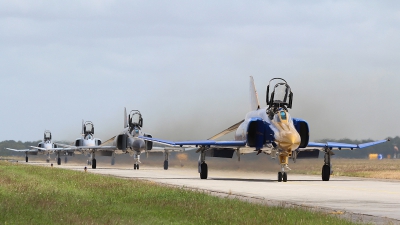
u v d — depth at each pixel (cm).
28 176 11850
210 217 5428
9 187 8431
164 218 5434
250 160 16238
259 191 8856
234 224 5081
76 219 5119
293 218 5419
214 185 10231
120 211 5806
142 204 6494
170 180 12006
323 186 10281
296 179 13362
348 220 5403
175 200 6856
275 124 11631
